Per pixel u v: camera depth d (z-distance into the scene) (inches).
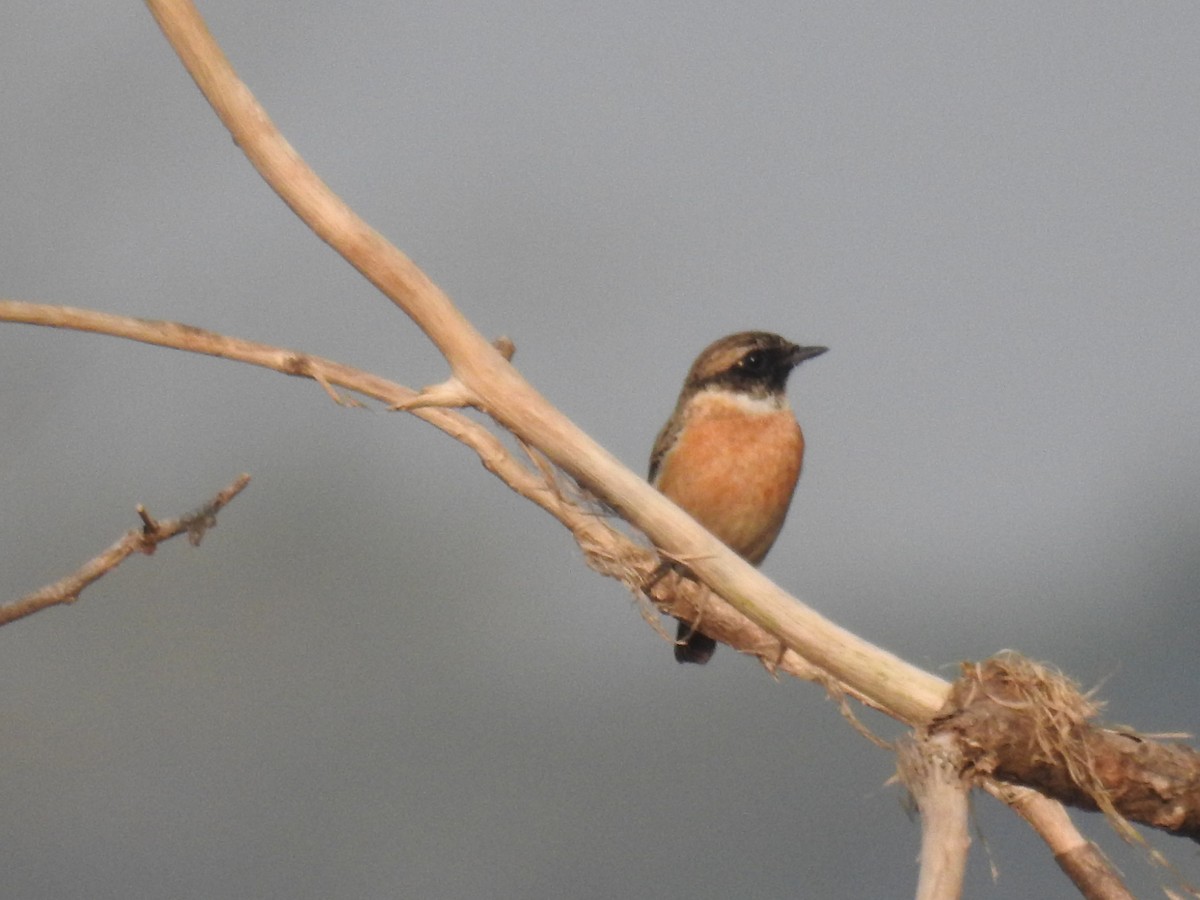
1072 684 249.8
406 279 245.8
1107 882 273.1
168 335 249.6
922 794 239.6
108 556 254.5
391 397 253.0
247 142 237.6
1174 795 247.4
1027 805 277.9
